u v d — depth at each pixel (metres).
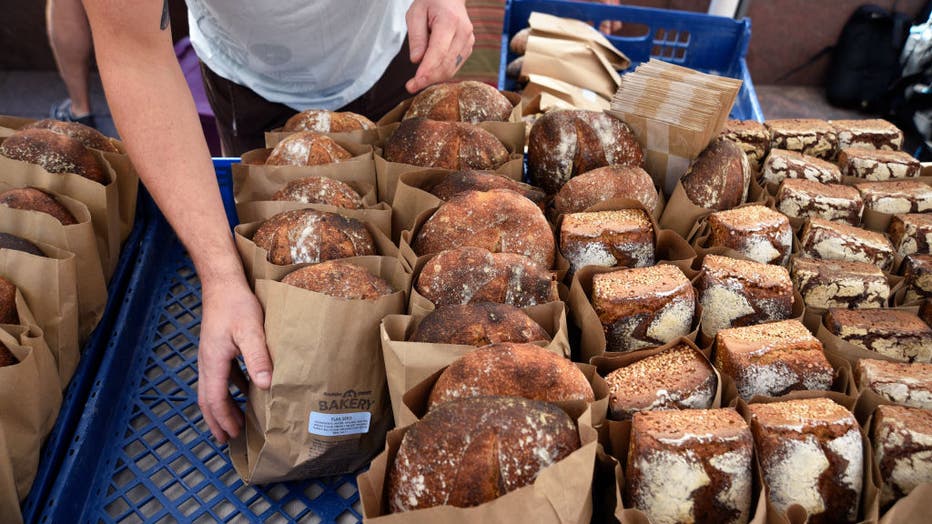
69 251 1.25
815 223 1.38
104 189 1.38
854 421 0.96
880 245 1.36
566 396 0.94
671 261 1.29
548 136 1.52
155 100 1.16
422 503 0.84
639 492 0.91
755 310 1.22
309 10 1.64
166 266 1.63
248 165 1.40
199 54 1.88
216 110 2.03
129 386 1.34
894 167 1.58
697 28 2.41
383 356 1.07
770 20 4.07
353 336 1.05
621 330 1.18
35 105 3.68
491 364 0.93
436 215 1.27
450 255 1.15
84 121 3.20
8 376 1.02
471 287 1.13
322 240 1.23
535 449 0.84
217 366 1.10
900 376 1.06
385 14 1.77
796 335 1.13
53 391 1.14
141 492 1.17
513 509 0.76
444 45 1.62
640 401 1.03
